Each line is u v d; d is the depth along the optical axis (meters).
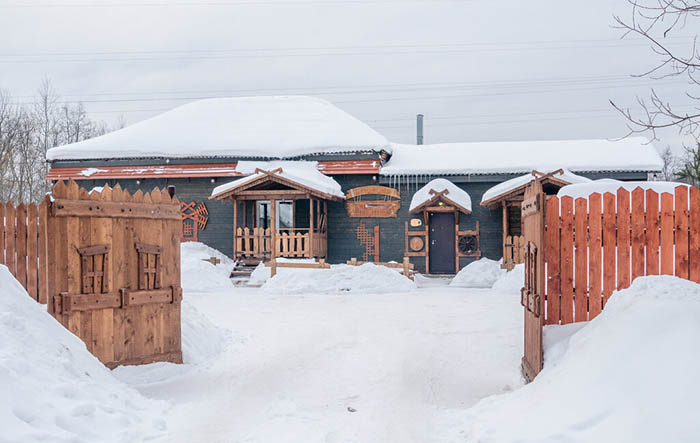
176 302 8.48
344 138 26.05
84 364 6.25
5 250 8.48
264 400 6.84
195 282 20.03
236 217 23.48
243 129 27.61
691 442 3.80
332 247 25.64
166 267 8.39
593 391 4.86
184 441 5.43
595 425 4.49
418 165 26.02
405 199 25.41
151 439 5.44
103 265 7.71
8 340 5.54
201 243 25.38
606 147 26.91
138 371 7.80
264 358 9.06
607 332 5.52
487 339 10.31
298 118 28.27
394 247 25.36
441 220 25.33
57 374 5.65
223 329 10.81
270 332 11.23
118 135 27.86
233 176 25.53
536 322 7.00
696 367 4.40
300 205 25.61
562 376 5.54
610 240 6.87
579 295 6.93
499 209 24.88
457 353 9.35
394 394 7.08
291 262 21.38
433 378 7.86
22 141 46.34
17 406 4.85
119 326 7.81
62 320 7.34
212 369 8.38
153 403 6.45
